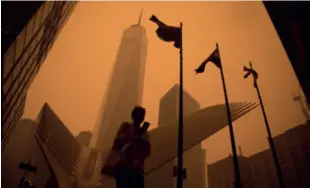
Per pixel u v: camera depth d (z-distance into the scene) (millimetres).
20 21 3451
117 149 4836
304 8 4266
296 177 9836
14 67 4273
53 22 6945
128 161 4555
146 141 4977
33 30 4551
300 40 4410
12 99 5242
